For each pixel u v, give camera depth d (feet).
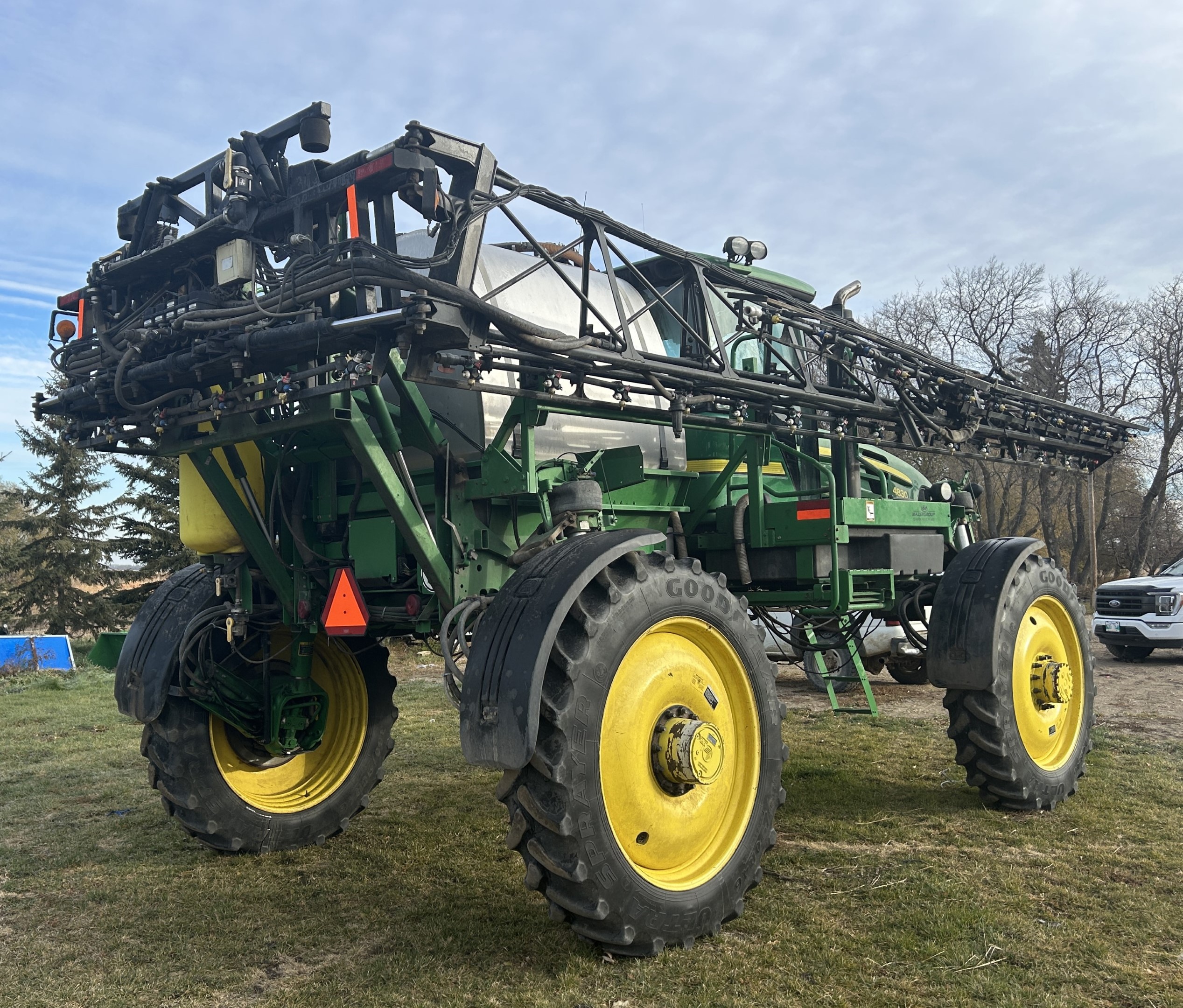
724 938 10.07
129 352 10.83
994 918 10.42
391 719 15.64
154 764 13.34
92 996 9.15
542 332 10.37
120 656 13.46
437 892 11.93
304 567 13.47
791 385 13.85
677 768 9.77
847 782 17.24
